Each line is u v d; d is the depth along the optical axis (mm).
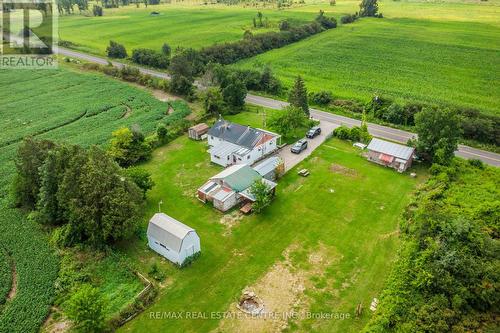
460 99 90562
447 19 180875
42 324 36500
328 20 168625
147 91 99812
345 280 41188
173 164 64562
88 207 43938
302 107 76375
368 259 43875
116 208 43875
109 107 89188
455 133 59906
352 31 163375
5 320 36375
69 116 83875
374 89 97750
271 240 47062
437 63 118375
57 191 47219
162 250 44500
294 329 35875
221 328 36062
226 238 47500
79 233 46156
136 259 44531
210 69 90688
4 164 64625
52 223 49344
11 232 48125
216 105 82000
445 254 39250
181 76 94062
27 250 45219
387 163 62031
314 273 42125
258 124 78438
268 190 52344
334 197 55062
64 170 47219
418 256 41406
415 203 52625
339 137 72188
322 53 131750
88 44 150750
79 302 34000
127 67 108938
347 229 48719
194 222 50312
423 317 34812
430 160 62562
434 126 60688
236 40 147875
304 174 60188
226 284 40969
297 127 75312
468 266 37438
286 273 42188
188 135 74688
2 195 56062
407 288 38438
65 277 41281
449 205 50438
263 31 159375
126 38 159250
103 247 45312
